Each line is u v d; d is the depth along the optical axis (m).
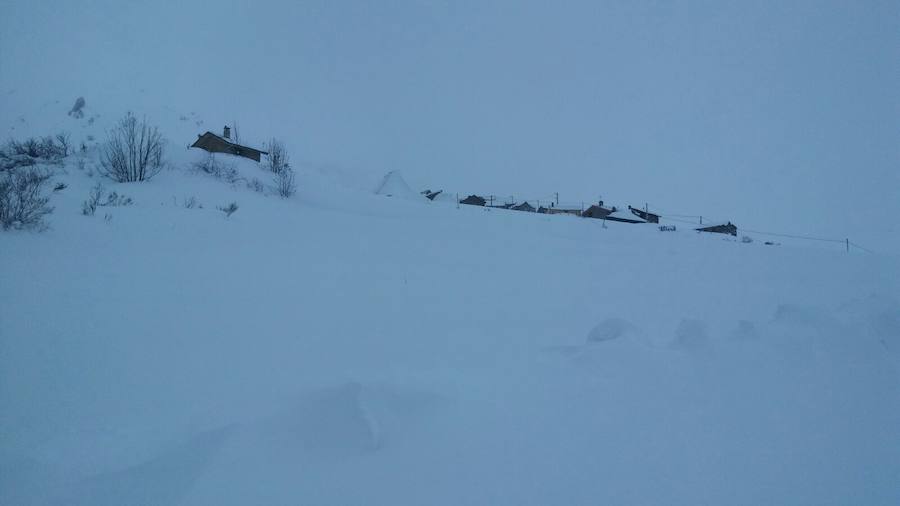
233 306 5.49
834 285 12.61
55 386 3.03
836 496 1.97
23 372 3.19
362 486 1.94
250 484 1.94
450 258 12.74
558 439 2.34
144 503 1.84
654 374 3.16
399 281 8.43
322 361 3.73
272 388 3.05
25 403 2.76
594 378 3.10
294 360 3.73
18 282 5.38
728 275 14.42
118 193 16.48
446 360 3.80
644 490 1.96
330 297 6.54
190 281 6.60
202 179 22.72
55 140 26.98
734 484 2.03
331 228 16.56
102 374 3.27
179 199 17.42
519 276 10.63
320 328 4.85
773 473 2.12
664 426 2.51
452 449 2.22
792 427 2.56
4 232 7.84
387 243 14.49
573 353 3.60
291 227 15.12
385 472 2.03
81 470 2.07
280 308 5.62
